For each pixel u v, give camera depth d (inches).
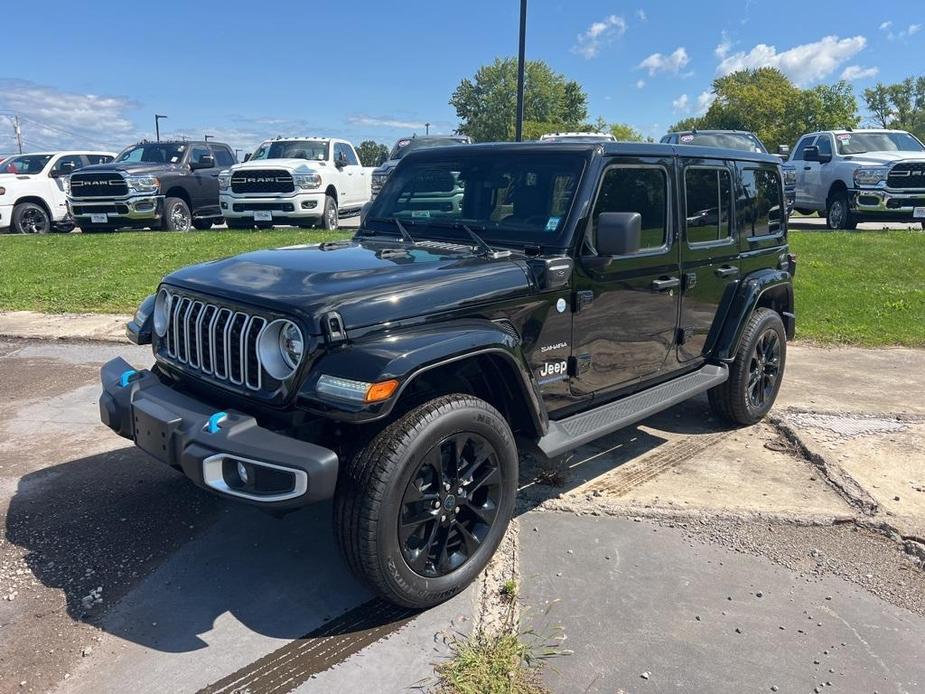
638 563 143.8
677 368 190.1
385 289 124.6
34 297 361.1
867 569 144.1
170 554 144.0
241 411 129.3
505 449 133.2
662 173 173.3
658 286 174.1
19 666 112.9
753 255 211.5
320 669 113.3
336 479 113.3
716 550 149.5
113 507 161.8
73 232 692.7
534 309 144.3
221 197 609.6
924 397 242.7
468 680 110.2
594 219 154.0
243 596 131.2
